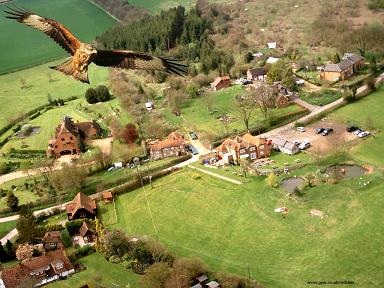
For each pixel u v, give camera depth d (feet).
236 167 382.83
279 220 312.91
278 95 463.83
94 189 379.76
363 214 303.89
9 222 352.49
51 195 377.50
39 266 280.51
